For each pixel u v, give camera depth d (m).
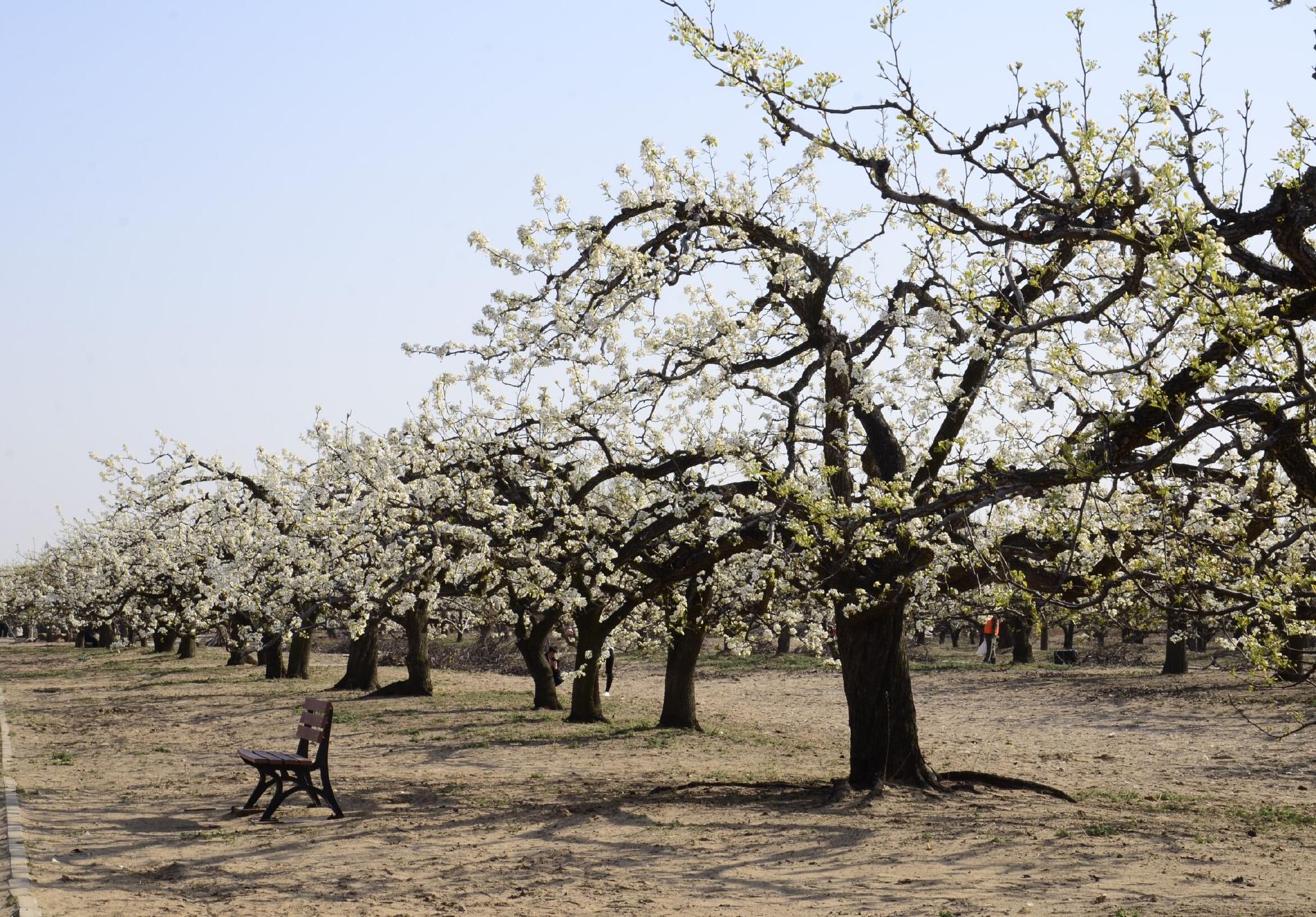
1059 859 11.41
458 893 9.70
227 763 19.09
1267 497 12.00
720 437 15.89
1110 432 9.66
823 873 10.68
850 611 14.56
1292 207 8.75
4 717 27.62
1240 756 21.58
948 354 13.88
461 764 19.33
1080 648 55.09
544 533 18.27
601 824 13.27
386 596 17.75
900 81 9.81
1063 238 10.12
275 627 23.17
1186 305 8.77
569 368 16.30
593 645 25.78
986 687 36.88
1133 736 25.23
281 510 28.19
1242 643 9.73
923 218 10.63
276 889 9.77
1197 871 10.92
